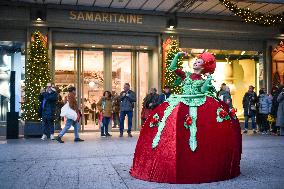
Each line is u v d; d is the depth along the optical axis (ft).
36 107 46.68
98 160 24.14
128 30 53.36
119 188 15.24
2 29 49.44
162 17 54.90
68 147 33.01
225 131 17.01
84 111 53.98
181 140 16.24
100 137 44.73
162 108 17.93
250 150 29.17
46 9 50.19
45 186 15.99
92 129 54.08
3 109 51.70
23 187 15.83
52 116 42.09
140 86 56.49
